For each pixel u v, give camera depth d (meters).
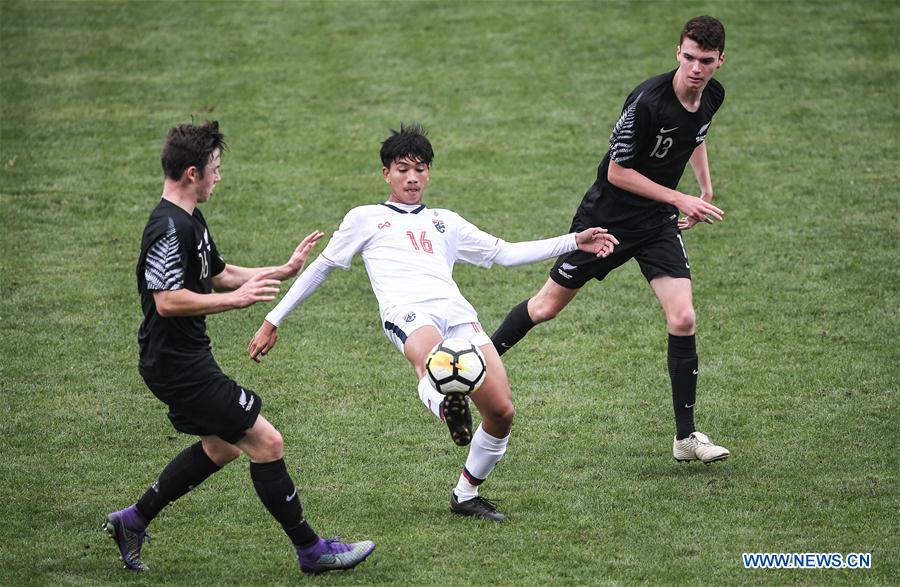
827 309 32.59
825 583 19.06
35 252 36.56
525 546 20.58
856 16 57.28
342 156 44.44
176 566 19.84
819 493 22.69
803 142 45.12
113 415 26.69
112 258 36.34
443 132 46.50
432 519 21.86
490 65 52.84
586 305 33.72
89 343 30.73
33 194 40.72
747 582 19.09
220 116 47.81
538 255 21.86
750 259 36.16
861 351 29.94
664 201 23.44
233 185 41.97
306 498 22.81
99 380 28.58
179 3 60.56
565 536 21.00
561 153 44.53
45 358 29.73
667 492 22.91
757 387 28.08
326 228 38.59
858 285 34.09
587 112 48.06
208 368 18.84
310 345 31.09
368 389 28.44
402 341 20.77
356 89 50.62
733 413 26.72
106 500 22.53
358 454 24.94
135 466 24.14
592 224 25.20
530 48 54.53
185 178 18.73
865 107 48.03
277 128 46.84
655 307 33.47
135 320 32.31
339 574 19.50
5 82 50.50
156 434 25.78
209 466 19.58
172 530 21.38
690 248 37.12
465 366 18.75
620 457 24.75
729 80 50.81
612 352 30.58
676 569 19.58
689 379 23.81
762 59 52.78
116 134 45.91
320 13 59.38
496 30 56.84
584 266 25.39
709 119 24.33
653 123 23.66
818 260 35.88
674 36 55.22
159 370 18.72
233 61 53.47
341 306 33.81
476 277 35.78
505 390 20.77
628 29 56.31
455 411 18.86
